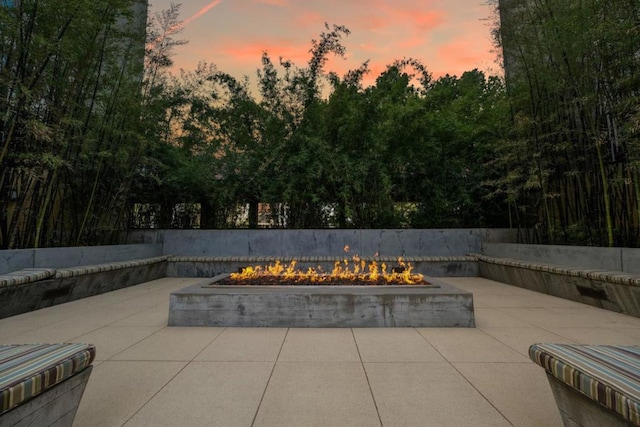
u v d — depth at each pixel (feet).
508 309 12.79
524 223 24.02
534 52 18.37
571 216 18.75
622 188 15.78
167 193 24.32
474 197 24.57
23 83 12.87
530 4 18.20
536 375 6.76
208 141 24.02
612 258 13.91
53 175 15.33
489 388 6.19
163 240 23.90
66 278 13.82
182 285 18.84
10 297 11.53
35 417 3.80
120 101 18.29
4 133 12.83
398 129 22.38
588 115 16.17
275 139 22.71
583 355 4.47
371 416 5.22
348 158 22.30
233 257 22.25
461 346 8.56
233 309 10.56
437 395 5.91
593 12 13.98
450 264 22.27
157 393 5.99
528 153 19.85
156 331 9.95
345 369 7.09
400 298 10.53
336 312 10.49
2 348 4.72
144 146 20.59
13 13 12.42
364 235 23.58
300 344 8.76
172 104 23.15
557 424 5.00
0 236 13.94
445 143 24.06
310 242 23.57
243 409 5.43
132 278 18.60
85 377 4.75
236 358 7.73
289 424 4.99
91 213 19.25
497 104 22.91
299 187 22.50
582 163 17.76
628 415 3.19
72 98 15.56
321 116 22.94
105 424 4.97
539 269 16.03
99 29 15.31
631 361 4.22
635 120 12.40
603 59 14.20
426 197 24.49
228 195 22.43
